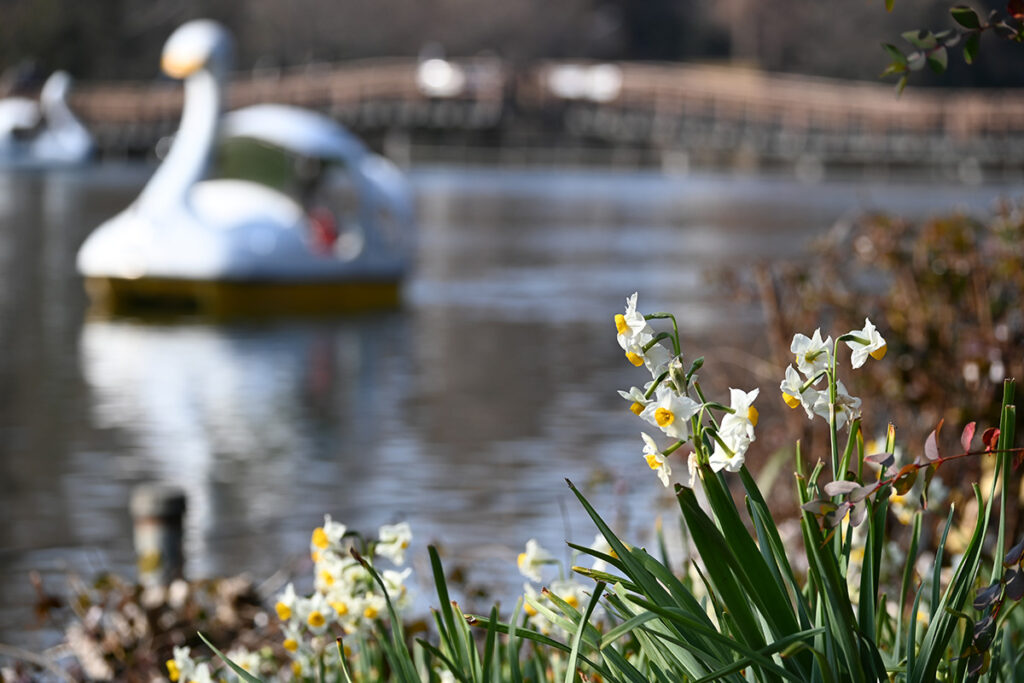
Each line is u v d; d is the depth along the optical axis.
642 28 114.25
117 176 70.69
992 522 5.28
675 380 2.35
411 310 26.53
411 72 86.56
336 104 85.38
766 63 111.69
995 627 2.43
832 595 2.29
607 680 2.56
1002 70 101.12
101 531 10.34
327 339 22.66
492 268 33.59
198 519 10.77
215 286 25.69
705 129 92.62
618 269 33.19
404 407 16.31
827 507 2.33
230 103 83.06
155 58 94.06
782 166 97.19
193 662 3.56
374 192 27.80
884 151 87.75
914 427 6.20
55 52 91.06
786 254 36.00
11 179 66.00
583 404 16.50
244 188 28.05
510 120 90.44
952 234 6.25
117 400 16.58
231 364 19.72
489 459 13.13
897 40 99.69
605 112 94.06
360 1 102.56
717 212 54.75
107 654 5.52
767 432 6.75
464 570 5.81
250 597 5.93
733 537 2.30
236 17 98.50
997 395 5.65
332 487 11.95
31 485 11.96
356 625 3.34
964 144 85.81
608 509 9.61
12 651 5.10
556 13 108.50
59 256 33.84
